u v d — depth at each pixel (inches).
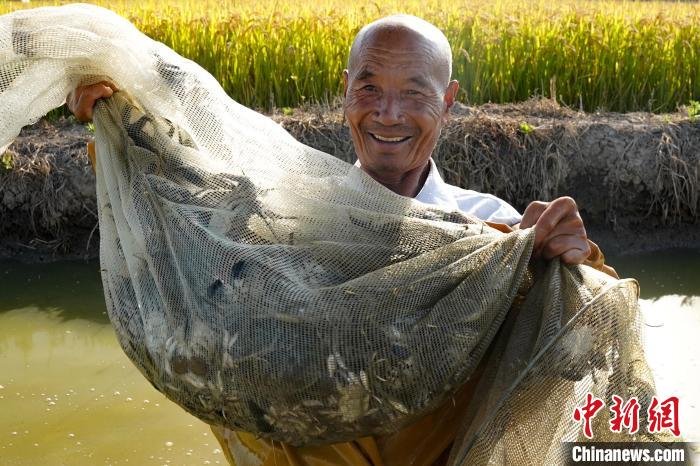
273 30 348.5
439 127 92.7
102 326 212.7
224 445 90.8
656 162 283.9
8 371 184.9
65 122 304.7
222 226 80.0
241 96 344.2
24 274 253.9
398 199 81.0
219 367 75.3
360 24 359.3
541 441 74.4
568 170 285.3
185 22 354.9
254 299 74.5
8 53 83.9
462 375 76.4
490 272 75.2
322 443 78.6
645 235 287.3
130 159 84.7
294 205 80.5
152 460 149.8
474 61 344.5
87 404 170.1
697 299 235.6
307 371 73.7
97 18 85.6
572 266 78.4
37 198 266.7
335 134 289.7
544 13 394.6
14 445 153.7
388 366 74.1
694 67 351.9
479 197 101.3
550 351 73.0
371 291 74.3
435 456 81.3
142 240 81.0
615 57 350.0
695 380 175.3
